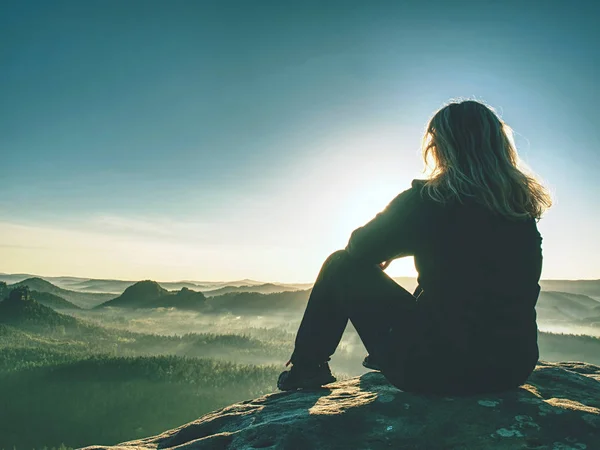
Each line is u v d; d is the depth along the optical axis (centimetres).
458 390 146
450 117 144
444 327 138
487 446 127
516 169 140
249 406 188
